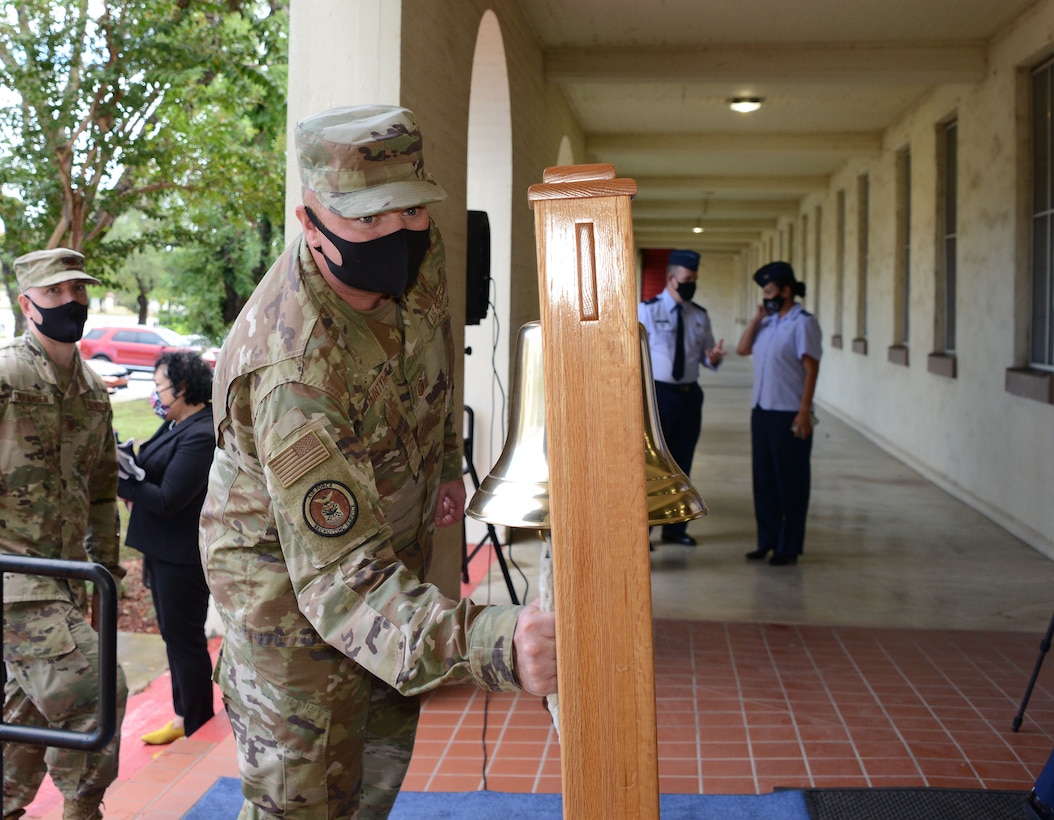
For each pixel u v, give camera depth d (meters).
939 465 8.54
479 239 4.44
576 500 0.98
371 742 2.06
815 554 6.10
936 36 6.98
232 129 8.00
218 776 3.27
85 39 6.70
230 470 1.77
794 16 6.54
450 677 1.29
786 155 11.63
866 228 12.34
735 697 3.80
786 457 5.70
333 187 1.50
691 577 5.57
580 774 0.99
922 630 4.62
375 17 3.45
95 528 3.07
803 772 3.17
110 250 7.55
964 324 7.80
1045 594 5.21
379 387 1.69
